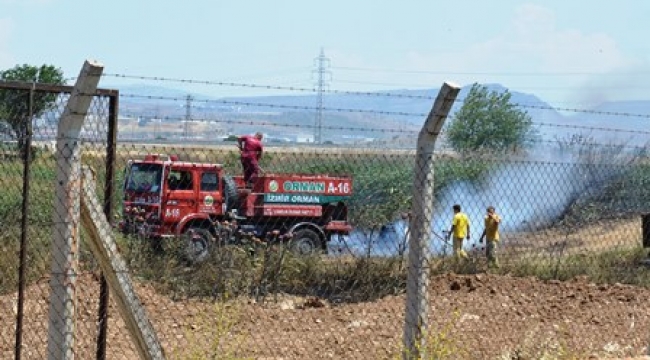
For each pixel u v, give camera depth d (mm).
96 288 21281
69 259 10750
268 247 27641
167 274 24859
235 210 42531
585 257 33344
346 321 23359
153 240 30062
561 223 33438
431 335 15742
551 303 27172
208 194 41938
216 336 15414
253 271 26078
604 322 24312
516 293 28359
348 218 42344
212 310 21641
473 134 50531
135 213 35844
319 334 21625
